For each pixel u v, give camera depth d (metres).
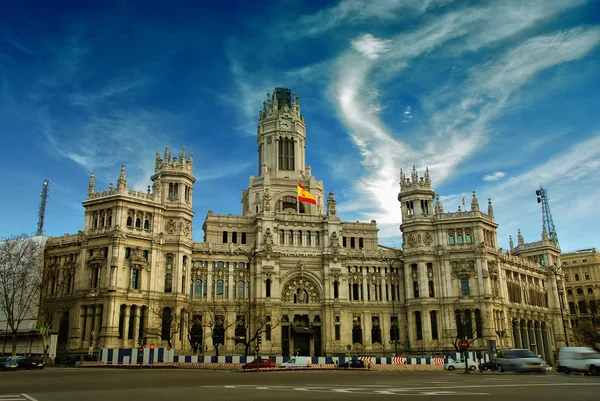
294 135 159.88
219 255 133.25
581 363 65.25
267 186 147.25
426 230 140.88
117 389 40.19
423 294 136.12
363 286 142.12
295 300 135.88
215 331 127.50
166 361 99.50
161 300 121.25
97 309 114.94
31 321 120.62
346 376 62.28
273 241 136.00
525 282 160.50
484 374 70.75
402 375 66.75
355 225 152.88
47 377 59.62
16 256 119.62
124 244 118.31
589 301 183.25
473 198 140.75
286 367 90.94
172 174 130.25
